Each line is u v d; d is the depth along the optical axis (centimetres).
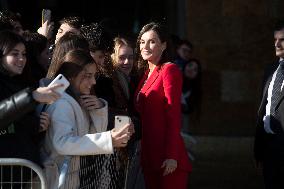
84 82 410
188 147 1054
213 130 1076
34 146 395
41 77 493
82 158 400
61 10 1166
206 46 1077
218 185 823
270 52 1072
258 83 1077
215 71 1078
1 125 372
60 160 396
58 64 418
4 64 405
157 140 509
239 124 1082
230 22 1073
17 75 425
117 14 1188
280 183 560
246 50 1074
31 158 390
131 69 547
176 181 506
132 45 545
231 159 986
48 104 400
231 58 1077
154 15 1176
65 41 432
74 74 406
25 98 365
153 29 517
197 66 912
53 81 374
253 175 879
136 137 479
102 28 514
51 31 580
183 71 906
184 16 1094
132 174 509
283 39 558
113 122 462
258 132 575
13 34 408
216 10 1073
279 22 563
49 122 395
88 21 1181
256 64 1075
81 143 385
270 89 564
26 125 393
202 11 1074
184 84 909
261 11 1069
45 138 402
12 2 1132
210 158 990
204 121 1075
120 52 539
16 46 405
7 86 402
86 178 403
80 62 407
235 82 1078
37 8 1149
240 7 1070
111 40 524
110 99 504
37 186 380
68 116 395
